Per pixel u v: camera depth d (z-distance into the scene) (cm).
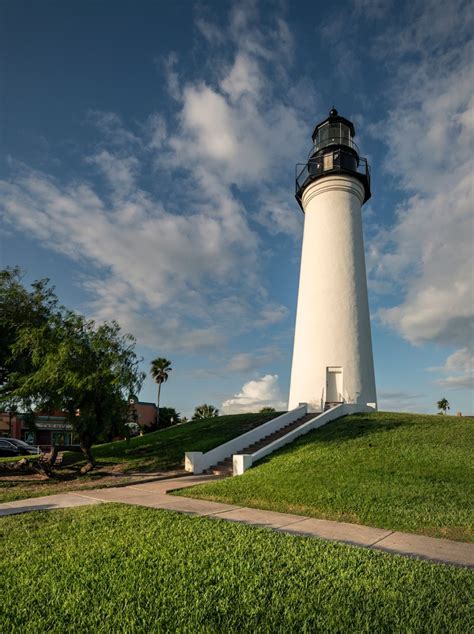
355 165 2455
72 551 617
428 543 681
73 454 2167
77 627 405
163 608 434
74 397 1456
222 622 407
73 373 1387
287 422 1888
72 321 1541
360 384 2130
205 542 653
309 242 2417
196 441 2020
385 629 395
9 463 1717
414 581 502
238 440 1670
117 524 770
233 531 713
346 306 2220
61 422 4262
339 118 2486
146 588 483
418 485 985
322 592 473
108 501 1028
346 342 2167
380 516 818
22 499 1095
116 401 1485
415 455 1229
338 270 2273
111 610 432
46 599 464
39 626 405
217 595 466
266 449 1459
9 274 1662
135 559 577
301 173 2566
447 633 390
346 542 682
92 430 1506
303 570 534
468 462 1145
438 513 818
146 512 867
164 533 700
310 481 1070
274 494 1010
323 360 2166
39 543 666
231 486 1123
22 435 4212
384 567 545
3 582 511
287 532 734
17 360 1623
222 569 539
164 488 1212
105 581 504
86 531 728
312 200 2461
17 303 1656
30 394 1486
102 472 1574
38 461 1541
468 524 761
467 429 1509
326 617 415
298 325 2347
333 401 2138
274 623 403
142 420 5912
